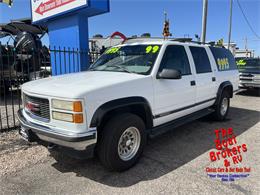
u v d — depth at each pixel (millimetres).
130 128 3719
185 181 3494
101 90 3336
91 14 7785
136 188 3314
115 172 3742
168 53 4555
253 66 12477
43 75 8906
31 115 3725
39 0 8578
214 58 6238
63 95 3207
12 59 9102
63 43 8461
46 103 3436
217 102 6234
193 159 4230
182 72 4887
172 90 4500
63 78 4059
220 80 6285
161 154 4434
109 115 3600
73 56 7863
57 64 8883
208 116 6641
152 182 3465
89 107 3209
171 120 4715
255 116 7328
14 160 4113
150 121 4102
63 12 7645
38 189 3293
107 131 3467
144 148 4312
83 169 3842
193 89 5105
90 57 8094
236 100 10383
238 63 12859
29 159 4160
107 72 4340
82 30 7883
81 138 3125
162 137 5363
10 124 6012
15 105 8414
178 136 5438
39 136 3527
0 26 11805
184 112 4973
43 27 12008
